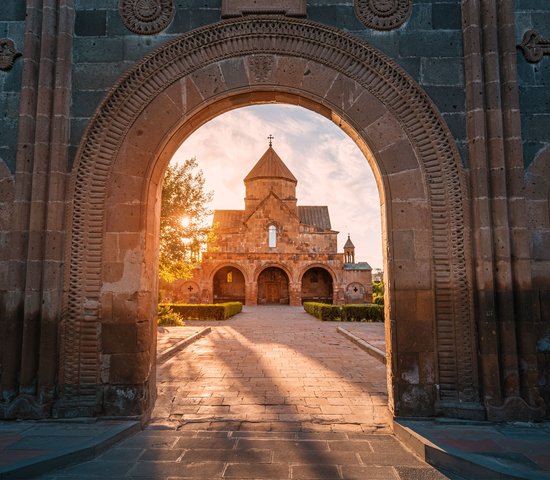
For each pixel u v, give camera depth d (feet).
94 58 19.10
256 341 44.37
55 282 17.22
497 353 16.57
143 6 19.43
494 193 17.48
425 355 17.12
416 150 18.37
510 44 18.24
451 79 18.79
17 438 14.67
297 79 19.02
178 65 19.03
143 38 19.29
